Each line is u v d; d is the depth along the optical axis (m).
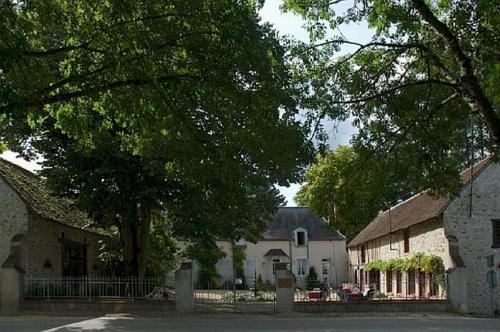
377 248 43.09
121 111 16.83
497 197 29.39
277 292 25.58
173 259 41.62
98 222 29.02
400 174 15.22
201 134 16.27
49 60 17.33
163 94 15.34
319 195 17.61
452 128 15.01
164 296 26.98
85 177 25.66
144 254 29.70
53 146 26.38
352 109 15.05
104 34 14.82
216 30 14.48
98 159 25.30
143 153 19.50
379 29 14.71
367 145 15.45
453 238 27.89
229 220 27.17
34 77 15.26
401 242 36.22
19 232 27.20
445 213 29.05
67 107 17.39
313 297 30.22
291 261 60.66
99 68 15.50
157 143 18.48
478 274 28.75
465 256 28.80
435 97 15.08
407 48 14.50
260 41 14.74
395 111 14.96
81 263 34.84
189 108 15.89
